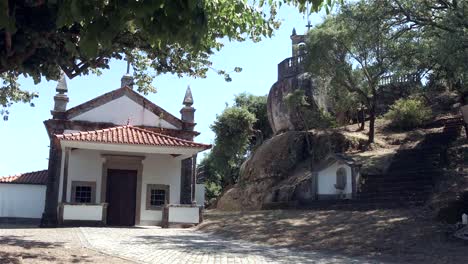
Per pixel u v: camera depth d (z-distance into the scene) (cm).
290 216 1980
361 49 2353
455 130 2577
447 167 2180
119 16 350
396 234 1446
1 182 2756
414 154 2394
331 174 2364
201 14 364
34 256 1033
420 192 1962
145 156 2489
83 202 2369
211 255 1230
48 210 2334
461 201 1573
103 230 1920
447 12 1548
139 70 1527
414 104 3073
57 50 824
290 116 3384
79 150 2409
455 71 1509
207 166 5084
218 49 1077
